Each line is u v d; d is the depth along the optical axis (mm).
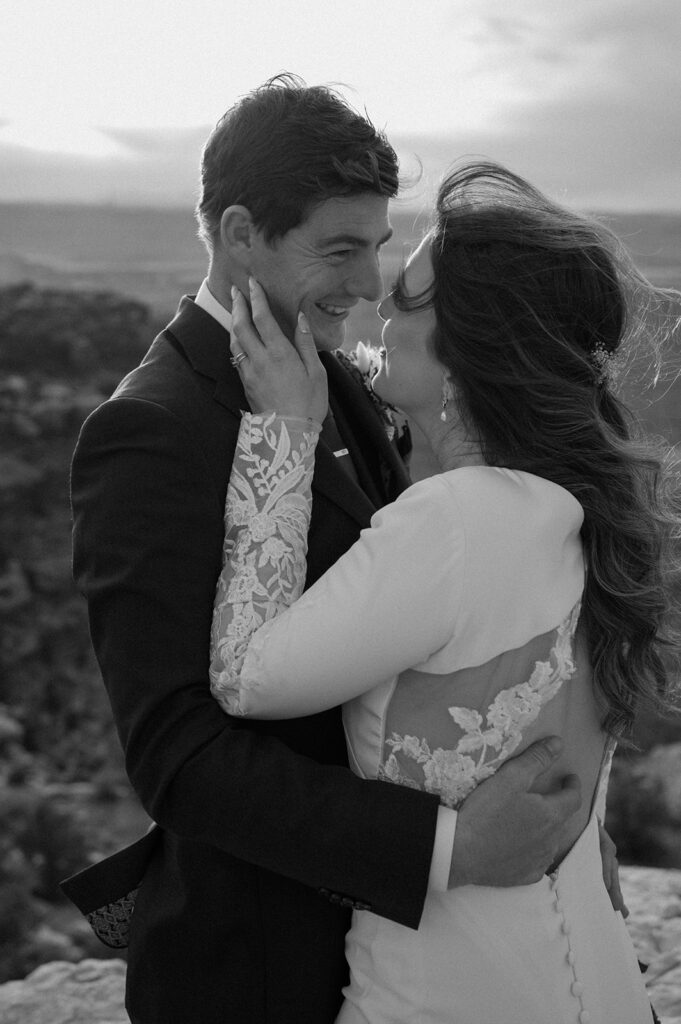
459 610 1343
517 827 1345
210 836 1402
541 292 1406
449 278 1426
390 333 1511
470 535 1350
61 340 88938
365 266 1641
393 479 1965
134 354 91188
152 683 1411
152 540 1443
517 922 1386
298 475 1516
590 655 1464
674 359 1487
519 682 1372
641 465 1437
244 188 1609
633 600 1425
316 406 1565
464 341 1415
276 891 1533
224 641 1427
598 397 1468
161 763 1407
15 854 31422
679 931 2979
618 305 1460
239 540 1491
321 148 1571
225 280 1687
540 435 1419
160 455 1482
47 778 45031
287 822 1357
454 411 1488
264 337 1568
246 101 1652
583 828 1498
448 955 1388
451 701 1372
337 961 1544
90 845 36844
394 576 1348
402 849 1334
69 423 76125
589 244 1430
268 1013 1527
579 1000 1410
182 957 1555
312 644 1351
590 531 1442
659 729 32906
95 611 1459
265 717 1409
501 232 1415
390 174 1608
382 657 1350
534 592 1364
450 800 1384
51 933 29125
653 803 29781
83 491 1503
